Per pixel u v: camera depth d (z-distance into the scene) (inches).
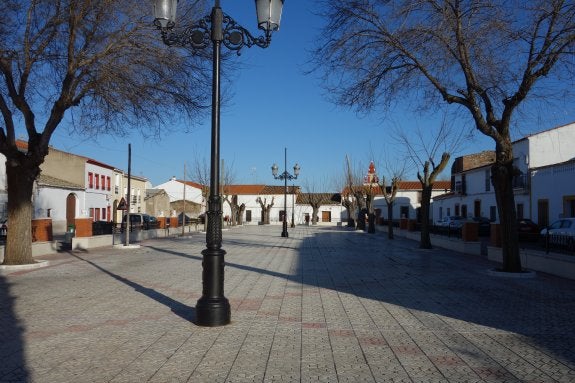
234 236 1455.5
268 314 328.2
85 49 550.0
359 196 2039.9
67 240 983.6
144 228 1318.9
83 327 289.7
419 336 273.9
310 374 210.1
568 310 346.6
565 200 1152.8
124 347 248.7
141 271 558.3
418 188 2748.5
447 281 490.9
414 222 1331.2
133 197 2475.4
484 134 544.4
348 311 340.2
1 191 1451.8
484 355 238.8
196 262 662.5
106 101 570.6
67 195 1764.3
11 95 545.0
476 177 1729.8
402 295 406.9
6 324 297.1
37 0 520.7
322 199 3272.6
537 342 262.2
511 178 537.6
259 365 221.6
